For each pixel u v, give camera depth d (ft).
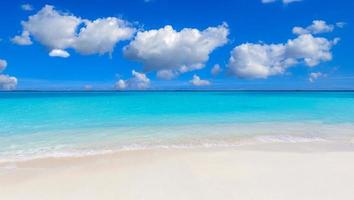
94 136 41.11
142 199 18.78
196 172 23.52
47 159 29.04
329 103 105.40
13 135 41.98
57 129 47.19
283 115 65.31
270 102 112.47
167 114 68.74
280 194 18.76
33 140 38.47
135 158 28.76
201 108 85.40
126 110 79.30
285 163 25.39
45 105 96.68
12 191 20.63
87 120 58.03
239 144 35.63
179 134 42.39
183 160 27.27
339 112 71.10
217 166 24.95
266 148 33.12
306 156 27.81
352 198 18.01
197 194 19.22
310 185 20.07
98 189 20.63
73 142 37.14
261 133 42.86
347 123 52.29
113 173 23.95
